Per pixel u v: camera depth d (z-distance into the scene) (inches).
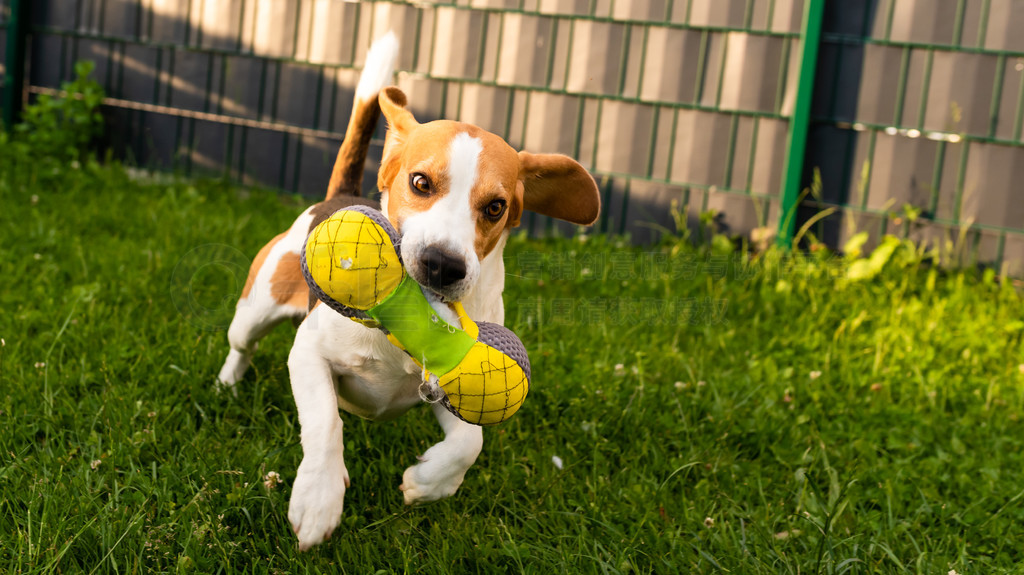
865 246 237.3
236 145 275.3
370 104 129.6
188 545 96.2
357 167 133.8
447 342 89.4
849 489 123.8
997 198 228.7
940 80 229.3
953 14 226.4
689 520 112.7
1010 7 223.0
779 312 198.5
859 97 234.7
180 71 277.0
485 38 252.7
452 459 99.0
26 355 135.1
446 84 256.7
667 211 247.9
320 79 265.3
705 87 241.9
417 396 107.8
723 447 134.6
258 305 123.6
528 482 118.1
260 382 133.9
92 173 259.8
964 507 124.3
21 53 286.8
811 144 239.0
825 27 234.7
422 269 86.4
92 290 161.3
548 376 147.5
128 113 282.8
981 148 228.4
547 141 252.5
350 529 105.7
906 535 115.4
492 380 89.7
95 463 107.9
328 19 262.7
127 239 200.1
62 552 89.7
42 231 194.5
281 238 126.3
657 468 126.9
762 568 103.3
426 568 99.1
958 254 231.6
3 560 91.0
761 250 240.1
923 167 232.5
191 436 119.1
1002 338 188.5
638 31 243.8
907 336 182.2
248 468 111.3
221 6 270.8
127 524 98.4
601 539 108.1
